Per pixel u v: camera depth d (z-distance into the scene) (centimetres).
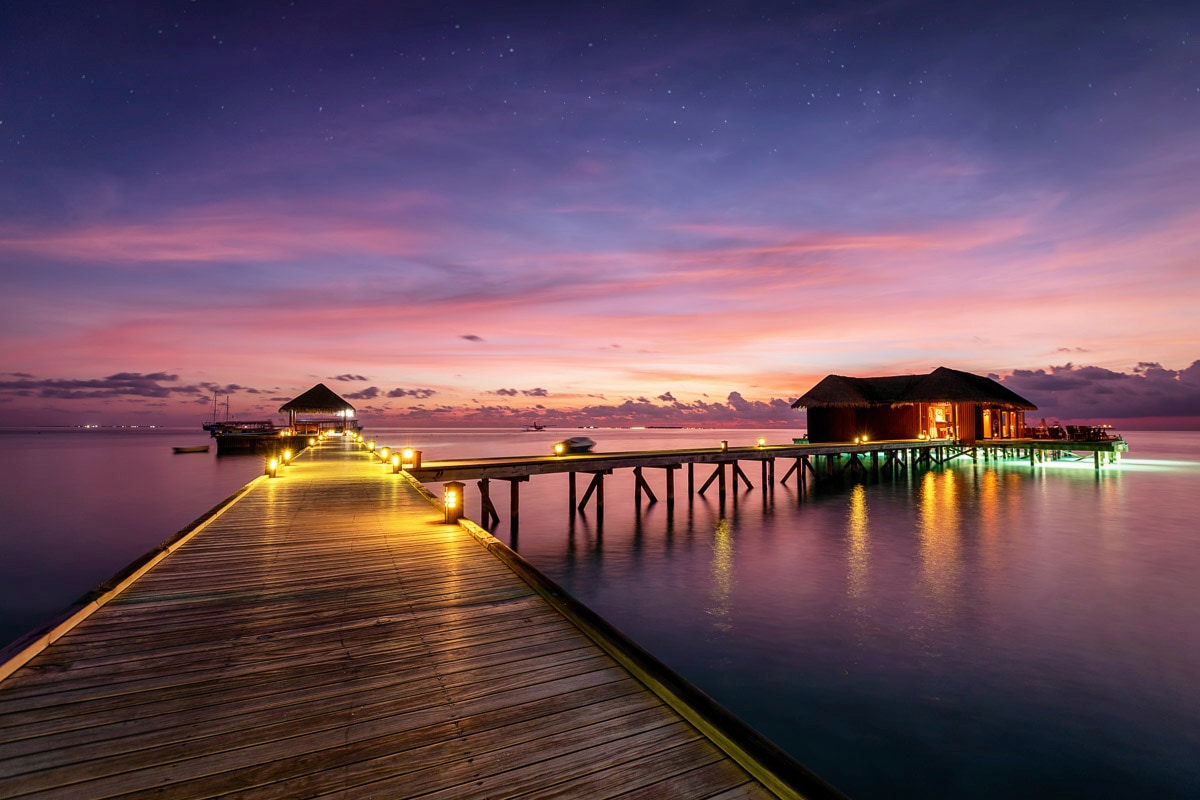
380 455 2525
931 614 1081
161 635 470
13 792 271
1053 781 599
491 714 348
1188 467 4256
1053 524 2009
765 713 732
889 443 3534
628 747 314
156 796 271
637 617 1085
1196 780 599
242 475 4191
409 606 546
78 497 3023
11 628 1181
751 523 2106
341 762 299
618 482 3922
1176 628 1000
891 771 616
